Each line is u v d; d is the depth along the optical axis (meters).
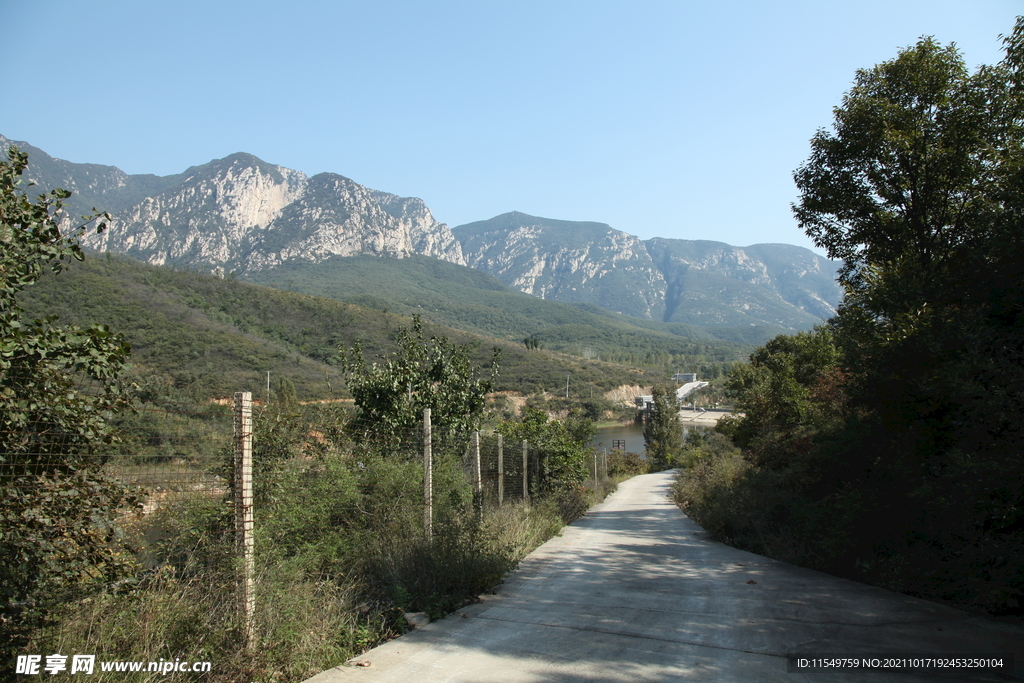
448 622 5.82
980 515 6.02
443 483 9.22
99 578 4.02
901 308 8.70
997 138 10.27
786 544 9.70
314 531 6.46
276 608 4.80
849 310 10.10
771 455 14.45
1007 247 6.58
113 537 4.16
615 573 8.36
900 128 11.30
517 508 12.36
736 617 5.93
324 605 5.32
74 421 3.94
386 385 10.74
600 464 35.81
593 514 19.33
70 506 3.87
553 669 4.50
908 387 7.50
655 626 5.65
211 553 4.82
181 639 4.18
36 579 3.75
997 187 8.82
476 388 12.55
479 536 7.95
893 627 5.47
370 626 5.45
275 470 5.93
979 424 6.06
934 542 6.78
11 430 3.72
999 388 5.71
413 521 7.83
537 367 104.19
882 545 7.58
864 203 12.31
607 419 92.38
